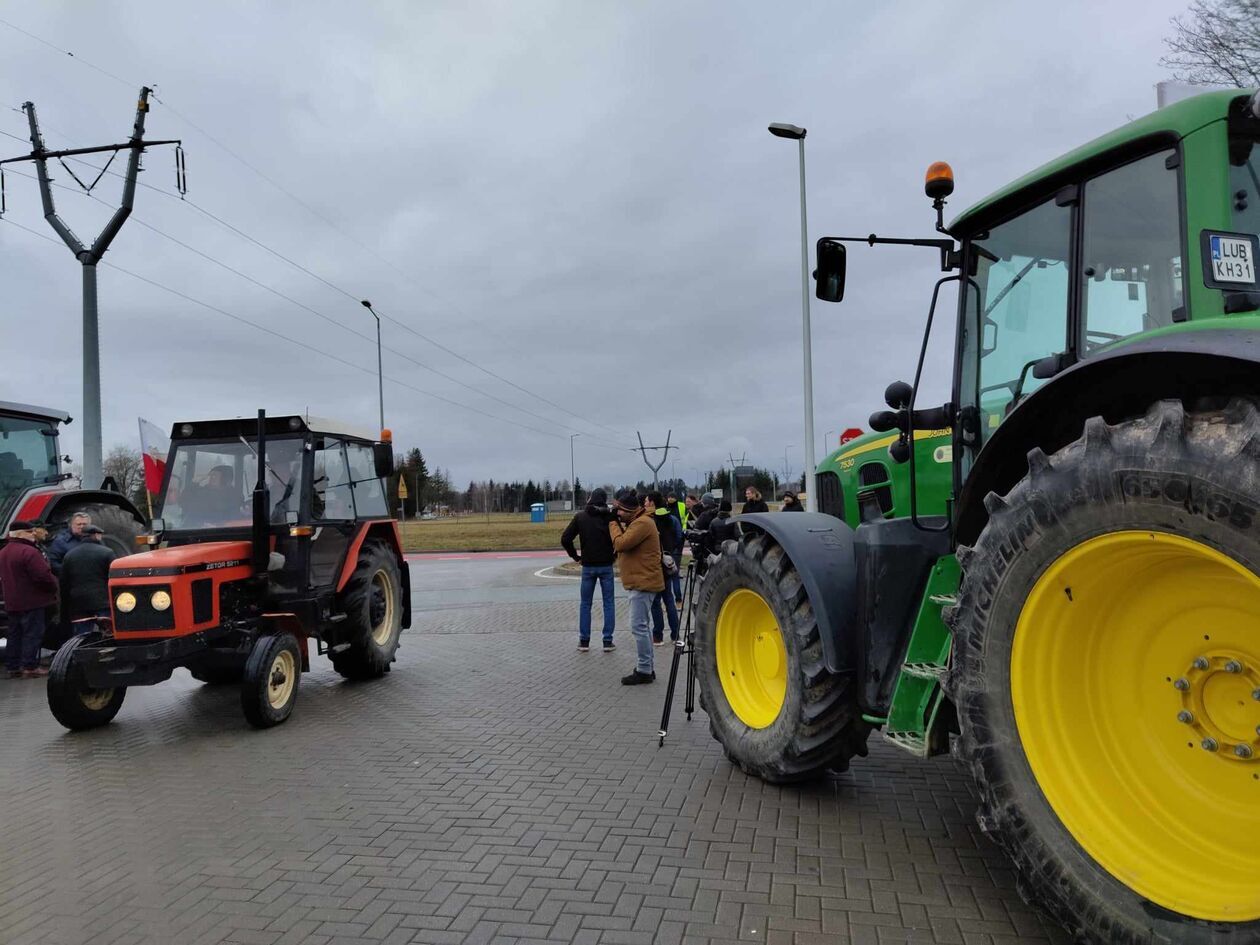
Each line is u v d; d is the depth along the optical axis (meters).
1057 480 2.44
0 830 4.02
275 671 6.07
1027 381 3.21
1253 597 2.14
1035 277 3.21
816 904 2.99
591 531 8.70
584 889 3.18
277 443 6.91
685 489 16.09
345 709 6.44
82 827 4.04
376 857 3.55
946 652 3.34
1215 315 2.45
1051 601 2.50
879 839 3.56
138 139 13.50
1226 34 11.80
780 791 4.21
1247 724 2.20
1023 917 2.85
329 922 2.99
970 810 3.89
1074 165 2.92
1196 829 2.29
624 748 5.11
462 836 3.75
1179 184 2.57
